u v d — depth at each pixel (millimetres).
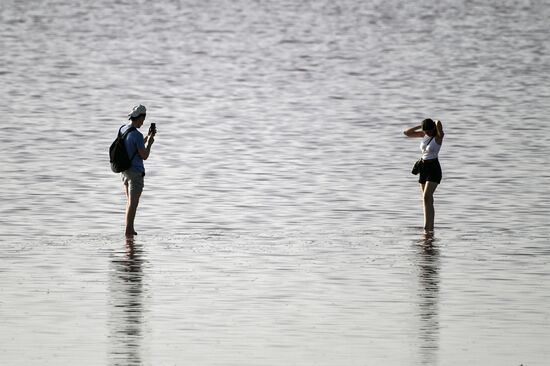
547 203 67062
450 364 37844
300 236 58000
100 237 57406
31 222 61094
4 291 46656
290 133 96312
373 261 52500
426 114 108562
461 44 181500
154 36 193125
